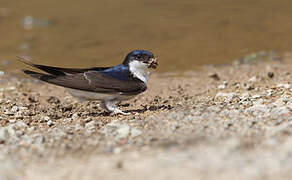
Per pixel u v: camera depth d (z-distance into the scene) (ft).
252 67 60.90
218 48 71.31
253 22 85.81
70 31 83.61
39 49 73.46
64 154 29.55
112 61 65.41
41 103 47.80
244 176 23.43
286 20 86.12
